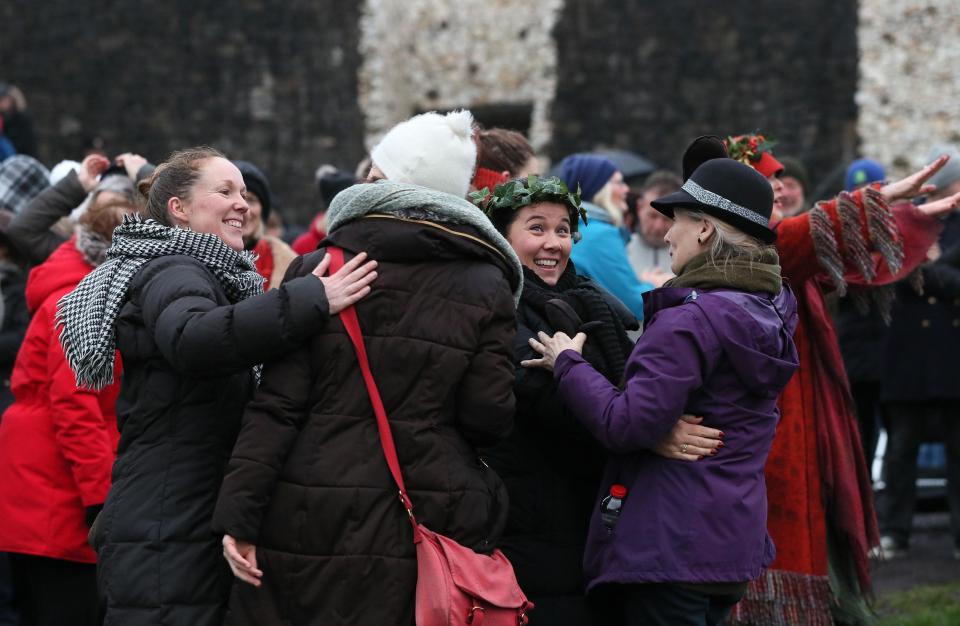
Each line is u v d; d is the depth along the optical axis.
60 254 7.39
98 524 5.38
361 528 4.96
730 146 7.35
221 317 4.97
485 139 7.11
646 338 5.55
